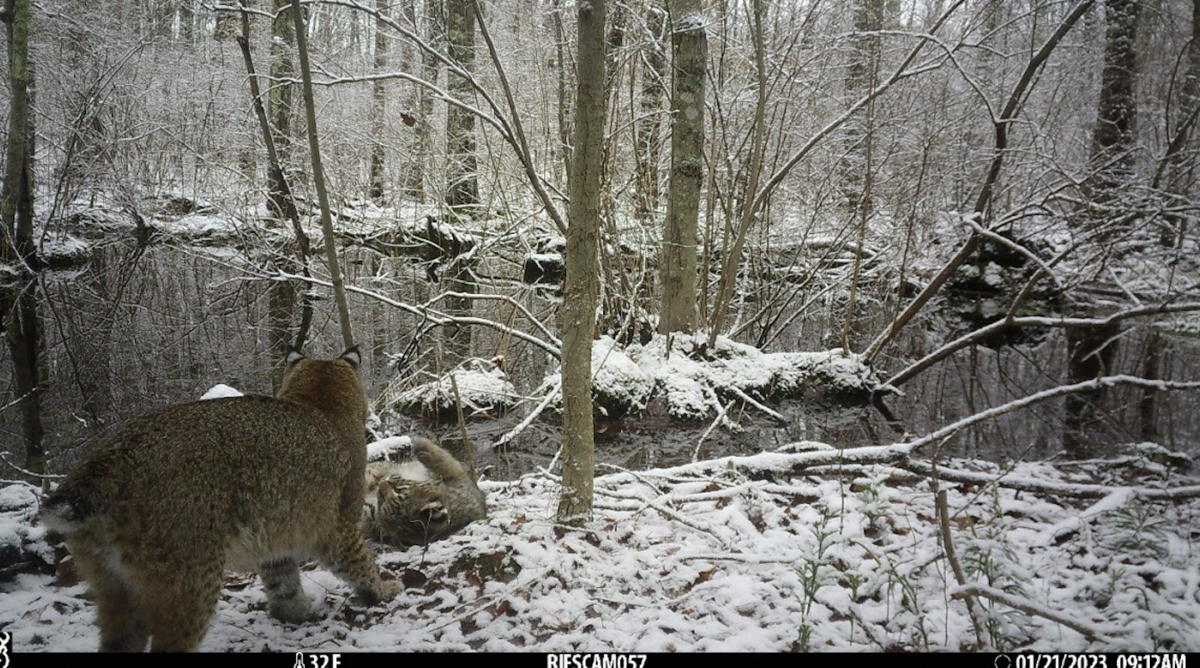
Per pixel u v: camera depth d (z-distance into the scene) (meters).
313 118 4.99
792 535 4.37
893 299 12.84
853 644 3.32
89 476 2.92
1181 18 13.67
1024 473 5.28
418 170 14.27
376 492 4.82
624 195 9.73
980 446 6.73
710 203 8.35
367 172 15.95
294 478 3.38
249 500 3.18
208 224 14.74
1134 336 10.87
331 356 9.64
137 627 3.09
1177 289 10.09
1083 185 10.33
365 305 12.43
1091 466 5.45
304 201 12.48
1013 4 10.20
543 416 7.68
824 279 11.58
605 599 3.71
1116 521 4.17
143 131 15.55
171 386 8.28
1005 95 11.94
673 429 7.39
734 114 9.81
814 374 8.35
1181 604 3.46
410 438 5.95
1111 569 3.80
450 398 7.61
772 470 5.33
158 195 15.68
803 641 3.24
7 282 11.62
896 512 4.70
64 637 3.45
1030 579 3.60
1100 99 13.77
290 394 3.80
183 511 2.99
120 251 15.16
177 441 3.09
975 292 12.79
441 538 4.57
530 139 10.48
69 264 14.05
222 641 3.49
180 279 13.95
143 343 9.97
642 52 8.50
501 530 4.45
